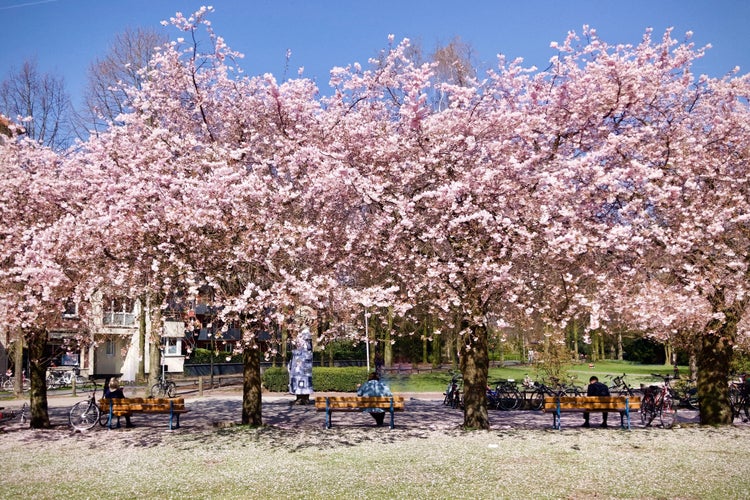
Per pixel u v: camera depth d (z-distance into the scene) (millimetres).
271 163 12547
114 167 12516
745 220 11680
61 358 35906
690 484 8312
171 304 14492
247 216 11500
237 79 14141
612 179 10836
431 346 46625
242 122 13984
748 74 12500
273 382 28047
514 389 20547
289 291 11586
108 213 11375
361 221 12992
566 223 11586
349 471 9383
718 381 14219
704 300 12516
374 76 13969
